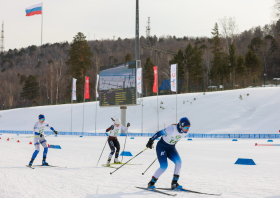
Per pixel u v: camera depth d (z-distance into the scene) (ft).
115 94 107.45
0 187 17.67
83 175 22.86
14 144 63.16
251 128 97.09
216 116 113.39
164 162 17.40
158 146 17.81
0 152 43.70
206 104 126.31
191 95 143.43
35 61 542.16
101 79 112.16
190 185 18.85
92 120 149.69
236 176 22.80
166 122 121.29
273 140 76.43
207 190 17.07
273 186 18.29
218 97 129.90
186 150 49.55
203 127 108.68
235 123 104.58
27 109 200.44
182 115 123.65
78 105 179.83
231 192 16.39
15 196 15.21
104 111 155.94
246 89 130.62
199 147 56.13
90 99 226.58
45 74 374.63
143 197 15.08
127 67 103.76
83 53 255.09
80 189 17.21
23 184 18.74
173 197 15.06
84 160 34.58
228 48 217.56
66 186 18.15
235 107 115.65
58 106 190.49
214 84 200.64
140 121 131.23
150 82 246.06
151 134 104.99
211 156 39.70
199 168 27.84
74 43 254.06
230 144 63.93
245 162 30.91
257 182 19.90
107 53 511.40
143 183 19.47
